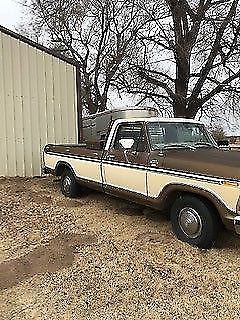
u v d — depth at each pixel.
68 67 11.90
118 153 7.00
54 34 28.72
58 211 7.72
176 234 5.95
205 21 19.59
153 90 22.28
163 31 20.67
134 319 3.97
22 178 11.01
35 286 4.68
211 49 20.08
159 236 6.15
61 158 8.86
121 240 6.05
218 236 6.00
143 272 4.97
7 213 7.55
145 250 5.63
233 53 20.14
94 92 29.42
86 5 27.72
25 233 6.44
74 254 5.52
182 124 6.97
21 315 4.11
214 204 5.25
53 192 9.38
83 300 4.35
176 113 21.47
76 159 8.31
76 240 6.05
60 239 6.10
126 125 7.01
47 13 27.92
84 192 8.96
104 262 5.25
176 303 4.27
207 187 5.31
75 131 12.11
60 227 6.72
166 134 6.69
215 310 4.14
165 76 22.20
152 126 6.64
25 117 11.23
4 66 10.89
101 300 4.35
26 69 11.19
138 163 6.49
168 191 5.90
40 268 5.14
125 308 4.18
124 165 6.80
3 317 4.08
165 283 4.70
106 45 28.61
